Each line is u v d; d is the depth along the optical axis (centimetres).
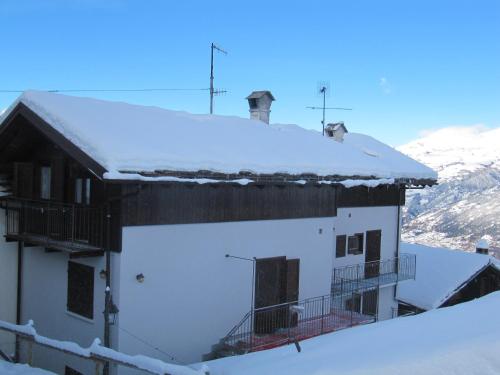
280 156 1285
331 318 1383
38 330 1172
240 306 1192
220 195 1151
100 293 1020
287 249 1304
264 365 761
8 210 1198
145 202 1016
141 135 1071
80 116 1053
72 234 1021
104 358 721
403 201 1912
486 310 926
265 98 1822
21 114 1059
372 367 603
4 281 1203
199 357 1108
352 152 1661
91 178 1067
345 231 1658
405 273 1903
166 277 1050
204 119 1495
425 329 827
